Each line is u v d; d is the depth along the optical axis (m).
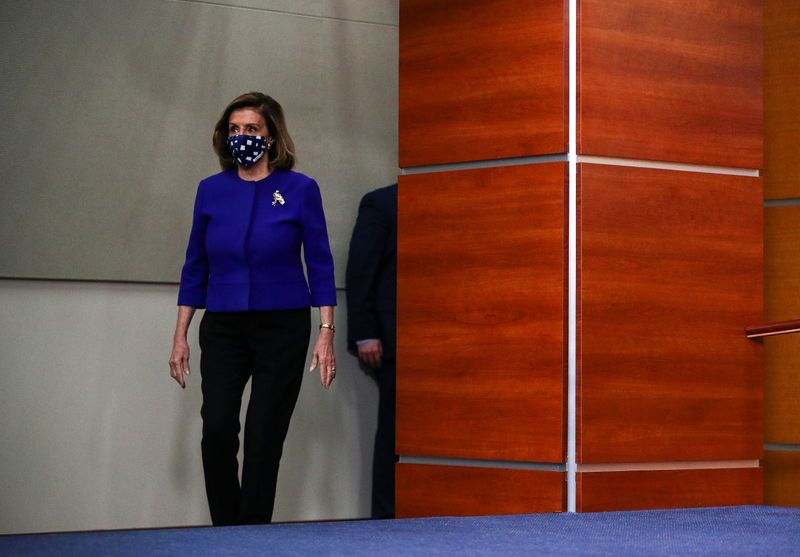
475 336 4.90
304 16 5.88
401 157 5.12
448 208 4.98
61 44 5.38
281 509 5.82
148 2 5.55
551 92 4.74
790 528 4.10
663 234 4.87
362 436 6.00
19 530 5.30
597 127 4.75
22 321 5.33
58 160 5.36
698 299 4.95
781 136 5.75
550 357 4.71
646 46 4.86
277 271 4.69
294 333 4.71
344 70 5.97
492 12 4.89
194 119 5.63
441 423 4.97
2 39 5.27
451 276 4.96
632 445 4.79
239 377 4.74
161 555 3.20
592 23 4.75
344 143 5.96
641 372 4.81
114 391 5.48
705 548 3.57
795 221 5.71
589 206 4.71
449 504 4.96
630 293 4.79
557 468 4.73
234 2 5.73
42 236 5.32
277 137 4.76
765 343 5.75
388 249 5.83
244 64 5.75
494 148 4.88
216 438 4.67
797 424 5.69
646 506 4.83
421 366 5.03
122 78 5.49
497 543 3.61
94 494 5.44
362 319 5.80
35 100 5.32
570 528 4.04
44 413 5.36
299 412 5.87
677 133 4.93
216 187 4.75
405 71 5.12
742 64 5.10
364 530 3.88
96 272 5.43
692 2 4.97
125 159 5.49
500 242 4.84
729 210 5.04
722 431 4.99
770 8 5.79
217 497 4.78
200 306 4.84
